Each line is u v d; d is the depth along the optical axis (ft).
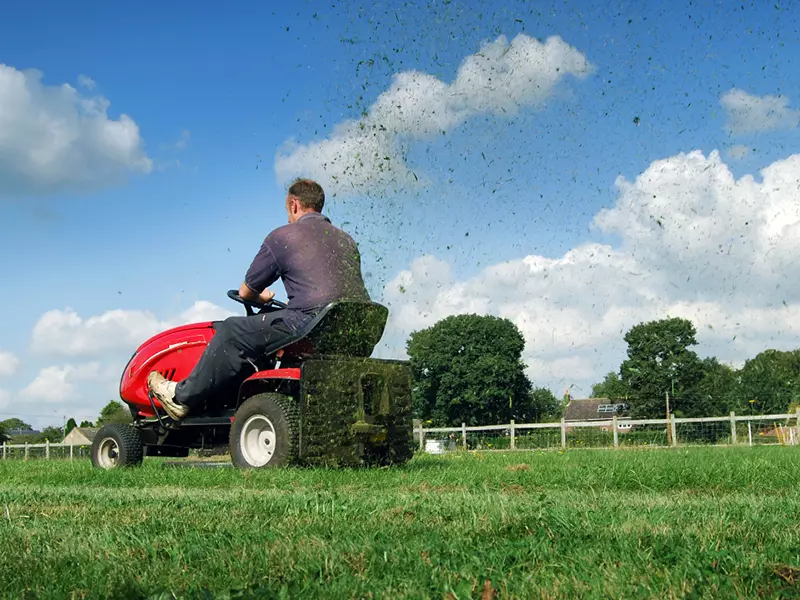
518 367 114.21
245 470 16.26
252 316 17.97
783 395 60.59
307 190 18.65
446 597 5.24
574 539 7.10
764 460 17.63
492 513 8.75
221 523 8.43
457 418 115.55
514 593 5.35
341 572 5.89
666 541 6.89
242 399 18.29
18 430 324.80
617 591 5.32
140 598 5.33
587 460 20.49
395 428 18.30
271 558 6.36
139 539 7.37
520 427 64.13
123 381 21.43
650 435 57.26
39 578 5.89
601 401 166.81
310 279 17.37
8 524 8.75
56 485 16.14
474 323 113.70
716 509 9.41
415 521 8.41
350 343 17.57
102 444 21.48
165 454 21.99
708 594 5.25
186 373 20.45
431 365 115.14
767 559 6.29
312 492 11.84
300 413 16.63
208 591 5.19
